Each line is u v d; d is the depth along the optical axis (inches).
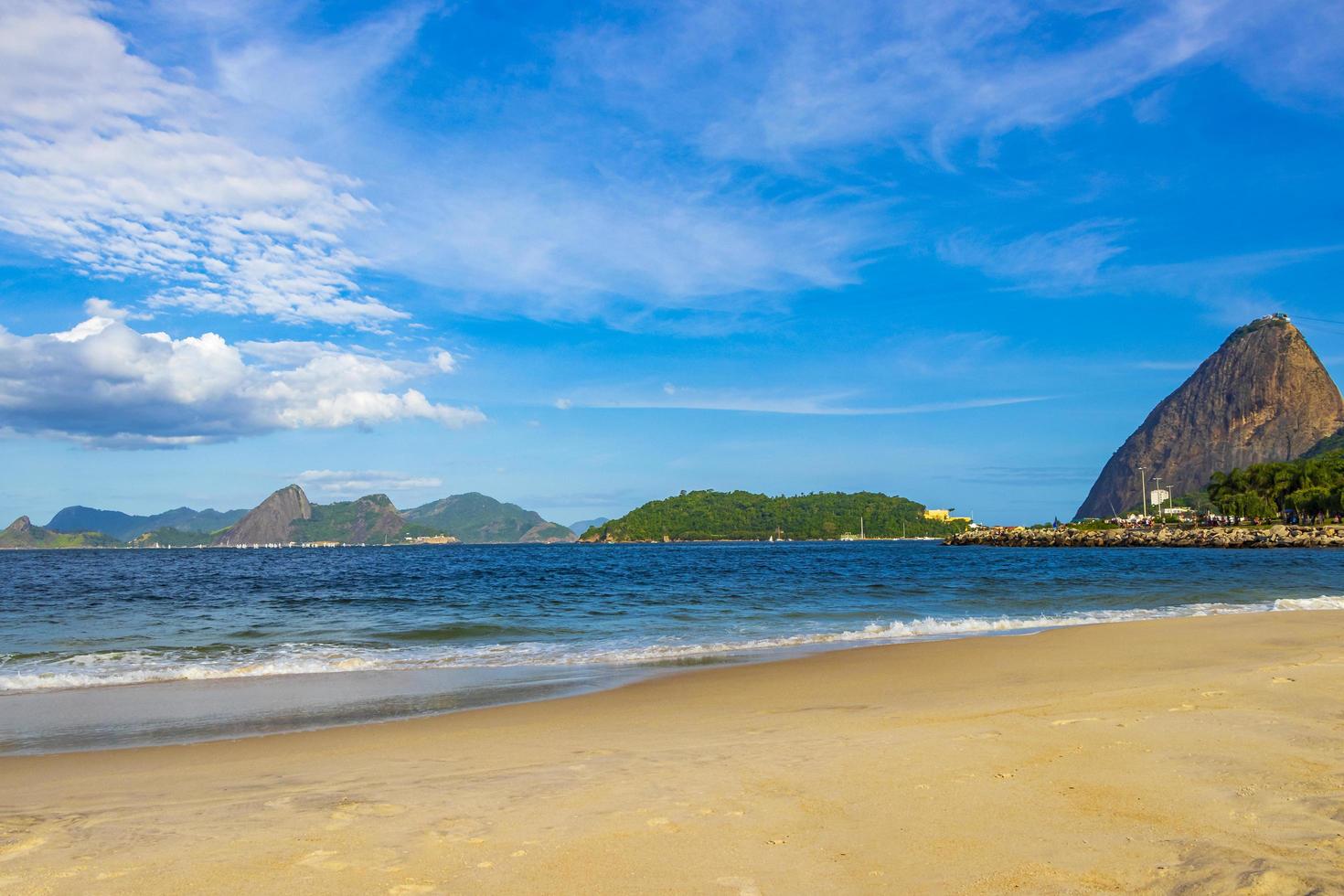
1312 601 1023.0
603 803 232.7
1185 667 507.2
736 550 5689.0
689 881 171.9
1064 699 389.1
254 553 6535.4
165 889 174.4
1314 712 334.0
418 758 315.3
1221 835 189.2
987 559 3196.4
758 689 471.8
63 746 357.4
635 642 717.3
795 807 223.0
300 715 423.2
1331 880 156.7
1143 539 4645.7
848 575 1923.0
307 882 176.1
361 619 947.3
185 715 425.7
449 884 173.6
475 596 1309.1
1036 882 165.3
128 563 3619.6
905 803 224.5
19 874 184.1
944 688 458.0
